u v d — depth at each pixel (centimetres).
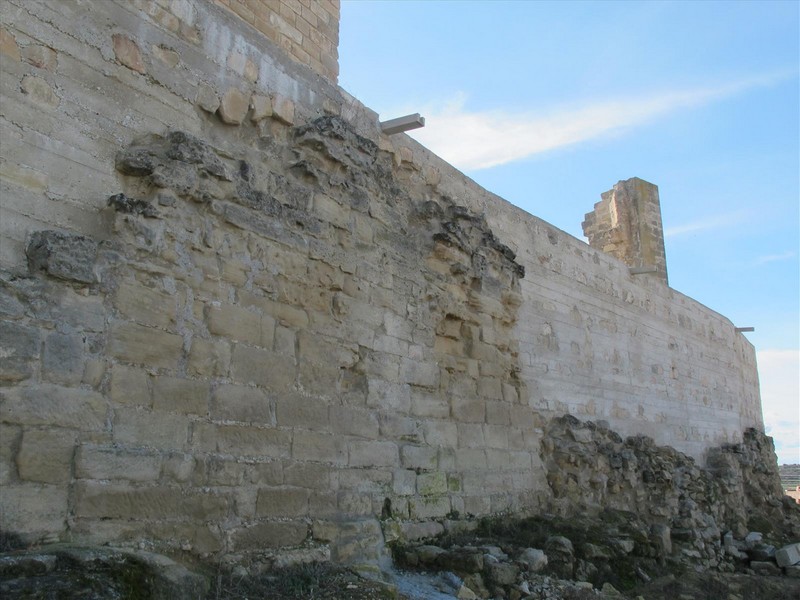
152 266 637
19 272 548
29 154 573
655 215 2239
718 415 2098
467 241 1126
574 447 1280
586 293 1551
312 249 821
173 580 507
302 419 763
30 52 588
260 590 614
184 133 695
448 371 1035
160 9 711
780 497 2300
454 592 756
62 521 532
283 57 856
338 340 837
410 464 909
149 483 596
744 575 1305
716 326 2238
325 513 764
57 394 546
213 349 679
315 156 859
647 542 1117
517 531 1012
